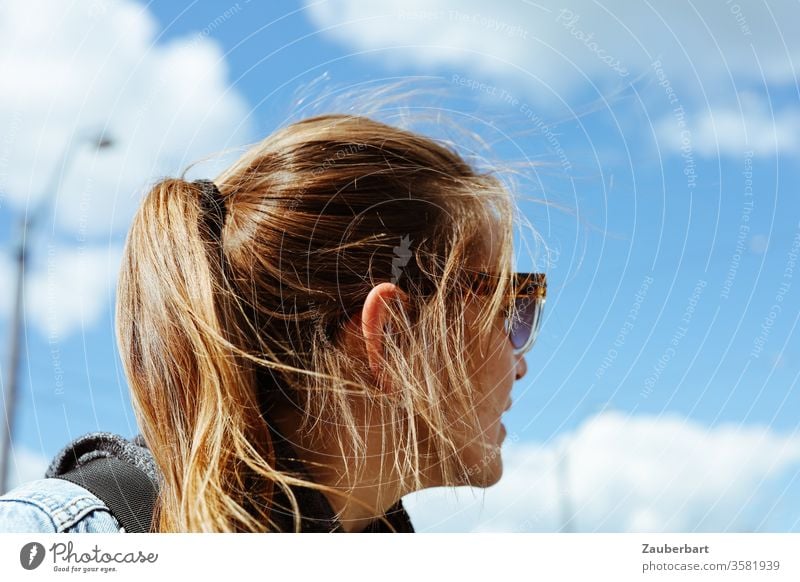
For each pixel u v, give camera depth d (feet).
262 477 2.42
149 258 2.60
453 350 2.74
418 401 2.62
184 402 2.48
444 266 2.81
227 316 2.51
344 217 2.70
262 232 2.65
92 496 2.42
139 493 2.48
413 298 2.72
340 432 2.58
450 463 2.73
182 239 2.56
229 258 2.63
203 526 2.26
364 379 2.62
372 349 2.59
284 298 2.60
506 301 3.02
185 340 2.49
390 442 2.62
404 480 2.68
